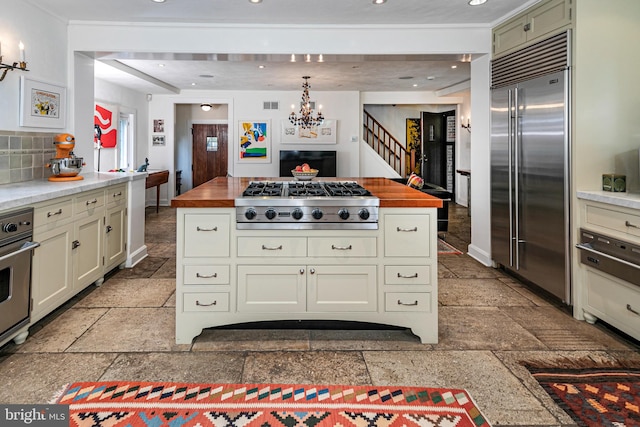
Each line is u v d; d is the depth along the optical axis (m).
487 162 3.90
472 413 1.66
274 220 2.24
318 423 1.59
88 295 3.05
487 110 3.85
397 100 8.24
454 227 6.18
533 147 3.10
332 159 7.99
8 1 2.94
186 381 1.89
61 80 3.58
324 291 2.31
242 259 2.27
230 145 8.02
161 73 6.16
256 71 6.02
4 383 1.85
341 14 3.48
